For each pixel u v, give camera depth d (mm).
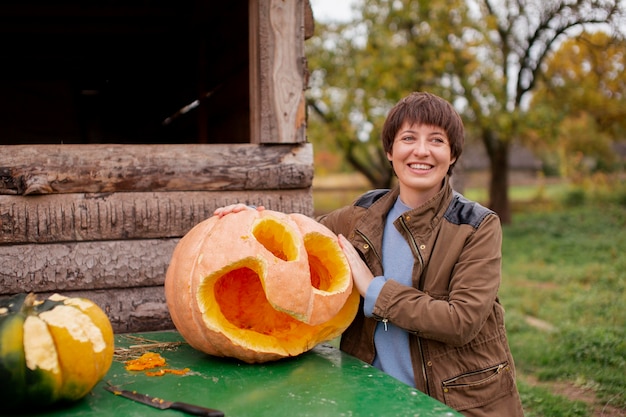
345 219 2607
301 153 3045
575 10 10414
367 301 2209
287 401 1742
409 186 2379
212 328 2057
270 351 2096
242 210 2230
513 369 2342
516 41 13953
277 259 2025
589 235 13305
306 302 2037
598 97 14266
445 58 12562
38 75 6012
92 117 6281
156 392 1824
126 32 5422
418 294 2184
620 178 20953
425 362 2236
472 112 13648
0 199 2664
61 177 2732
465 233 2262
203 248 2100
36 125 5957
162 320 2854
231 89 4113
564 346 5086
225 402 1734
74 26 5320
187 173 2900
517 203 21094
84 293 2779
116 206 2807
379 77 12133
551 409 3844
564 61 14039
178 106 6078
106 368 1753
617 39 9023
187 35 5363
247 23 3572
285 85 2998
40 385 1603
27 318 1661
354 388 1860
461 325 2098
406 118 2367
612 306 6461
